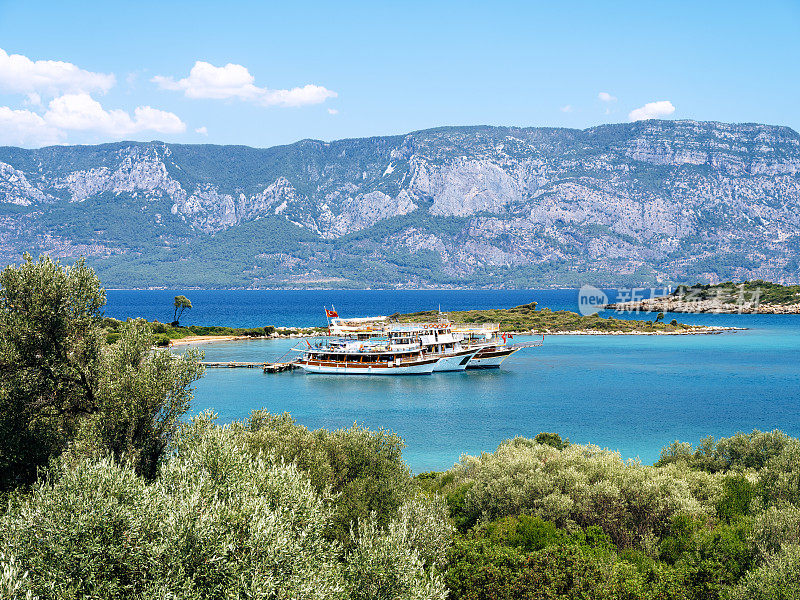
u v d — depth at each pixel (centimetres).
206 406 9369
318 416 8619
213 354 15512
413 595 2250
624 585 2766
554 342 18388
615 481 3775
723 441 4900
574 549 3075
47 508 2016
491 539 3322
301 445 3538
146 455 3212
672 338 19338
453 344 13575
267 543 1983
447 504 3828
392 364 12512
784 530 2995
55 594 1778
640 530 3516
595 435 7300
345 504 3192
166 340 16400
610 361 14325
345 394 10438
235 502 2162
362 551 2392
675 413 8594
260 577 1902
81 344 3388
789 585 2564
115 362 3378
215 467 2558
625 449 6638
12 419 3044
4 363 3125
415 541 2964
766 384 11031
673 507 3509
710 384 11075
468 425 7969
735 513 3531
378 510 3303
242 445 3262
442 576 2738
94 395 3356
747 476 4234
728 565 2938
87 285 3431
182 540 1906
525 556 3027
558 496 3625
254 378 12156
